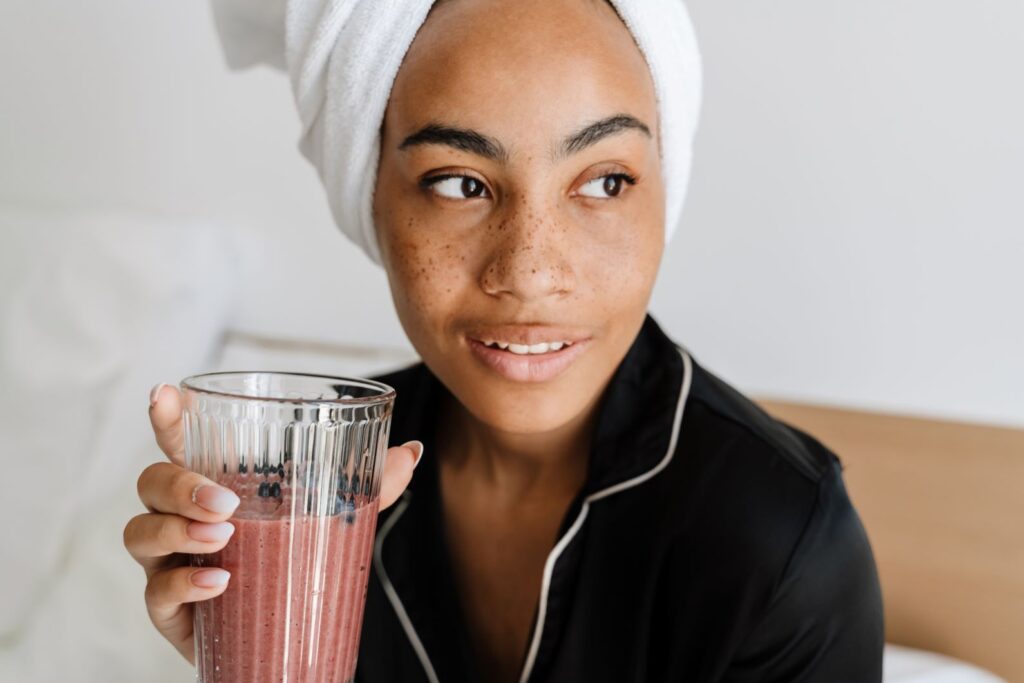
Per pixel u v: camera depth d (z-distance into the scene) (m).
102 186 1.64
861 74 1.24
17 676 1.16
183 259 1.46
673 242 1.36
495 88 0.67
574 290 0.70
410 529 0.89
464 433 0.92
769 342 1.33
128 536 0.62
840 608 0.79
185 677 1.15
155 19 1.57
